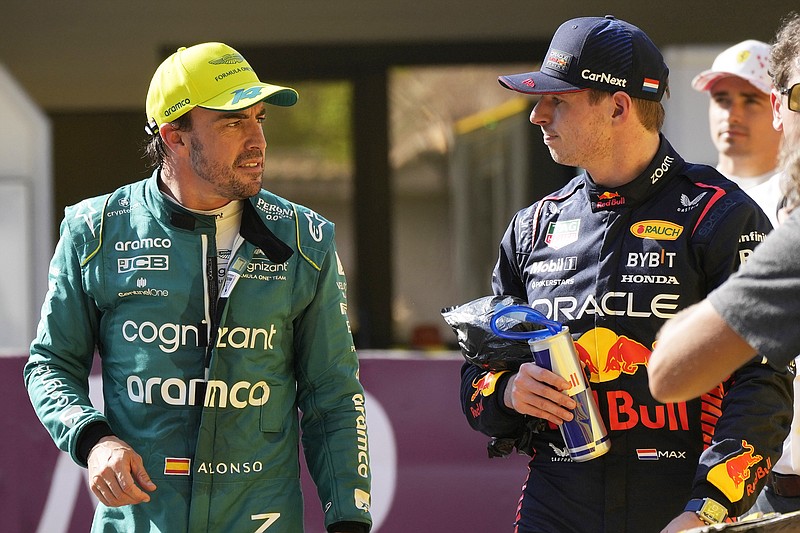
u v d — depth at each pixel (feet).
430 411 51.49
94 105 102.53
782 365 19.21
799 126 22.59
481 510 50.98
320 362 31.12
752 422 27.32
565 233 30.91
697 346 19.81
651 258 29.25
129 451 27.71
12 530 51.52
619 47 29.76
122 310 29.66
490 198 98.53
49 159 81.15
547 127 30.81
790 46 26.63
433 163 98.48
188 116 29.14
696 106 73.10
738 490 26.84
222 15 94.02
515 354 30.40
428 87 97.45
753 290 19.30
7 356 51.98
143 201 30.17
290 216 30.96
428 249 99.19
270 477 29.78
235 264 29.76
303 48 96.27
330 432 30.96
